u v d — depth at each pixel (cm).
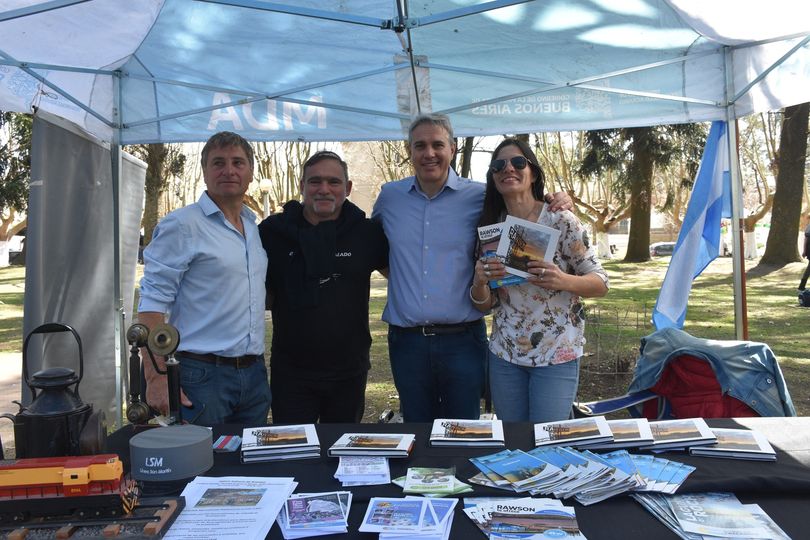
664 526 156
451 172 330
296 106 468
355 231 322
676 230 3791
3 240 2880
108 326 462
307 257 310
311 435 219
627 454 198
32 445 164
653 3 346
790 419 231
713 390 322
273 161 2772
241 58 402
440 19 284
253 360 297
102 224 450
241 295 288
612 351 702
